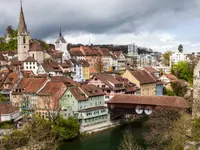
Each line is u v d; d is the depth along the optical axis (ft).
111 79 358.64
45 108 273.13
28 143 182.80
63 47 650.02
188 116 214.48
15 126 246.68
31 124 216.13
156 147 200.34
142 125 316.60
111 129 301.84
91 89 313.94
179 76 568.82
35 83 316.81
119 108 312.29
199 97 201.98
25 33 530.68
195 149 149.79
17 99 313.94
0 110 258.16
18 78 337.31
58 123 253.65
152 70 542.98
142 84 404.77
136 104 301.43
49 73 420.77
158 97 297.12
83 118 280.31
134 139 256.32
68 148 237.86
